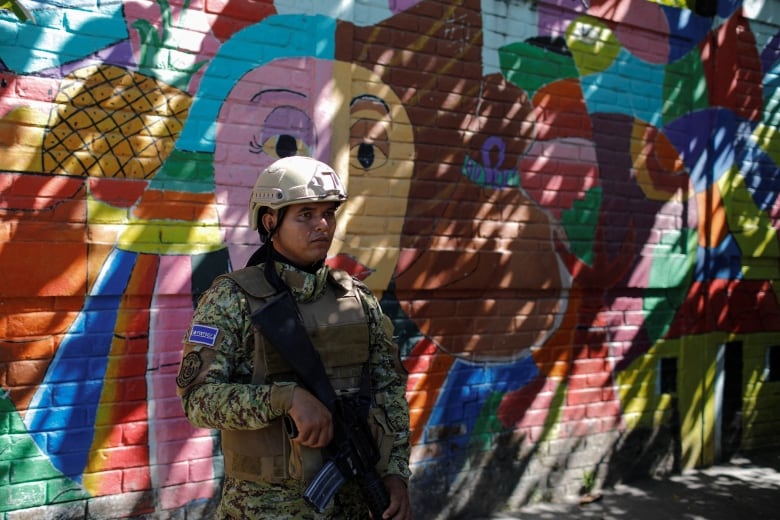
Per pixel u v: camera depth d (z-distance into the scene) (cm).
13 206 292
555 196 433
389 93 377
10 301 295
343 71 362
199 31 329
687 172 487
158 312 323
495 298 416
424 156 388
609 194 454
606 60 451
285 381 188
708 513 425
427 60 388
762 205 526
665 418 485
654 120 472
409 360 388
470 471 408
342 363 196
